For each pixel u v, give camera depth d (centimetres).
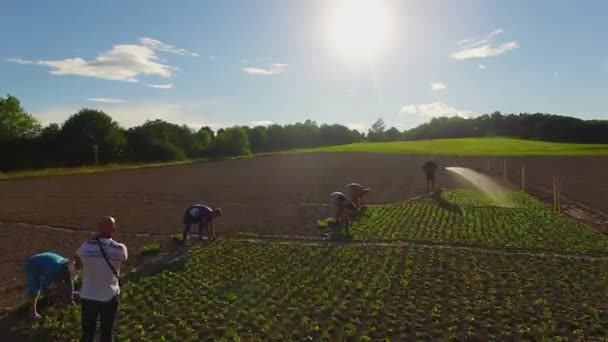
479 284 1463
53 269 1253
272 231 2314
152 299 1362
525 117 19650
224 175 5672
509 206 2995
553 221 2477
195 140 11119
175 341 1101
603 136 16250
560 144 11500
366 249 1900
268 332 1141
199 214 2045
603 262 1694
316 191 3981
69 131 8944
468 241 2016
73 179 5431
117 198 3738
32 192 4194
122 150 9450
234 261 1745
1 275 1666
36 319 1232
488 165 6322
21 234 2356
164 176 5681
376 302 1307
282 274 1585
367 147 10744
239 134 10369
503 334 1109
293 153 9812
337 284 1472
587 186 4184
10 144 8400
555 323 1161
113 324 955
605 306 1280
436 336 1109
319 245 1989
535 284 1465
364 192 2839
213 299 1362
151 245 1959
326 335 1112
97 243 938
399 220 2502
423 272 1588
